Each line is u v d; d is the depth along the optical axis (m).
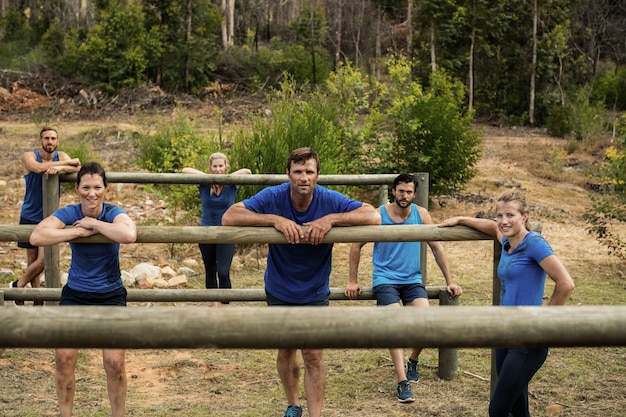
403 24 46.41
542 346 1.85
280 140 11.56
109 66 34.75
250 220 3.99
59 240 3.92
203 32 38.53
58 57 36.69
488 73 36.91
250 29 52.88
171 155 13.30
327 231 3.96
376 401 5.62
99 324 1.82
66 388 4.26
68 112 31.69
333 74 15.29
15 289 5.92
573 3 42.25
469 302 8.73
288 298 4.36
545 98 35.09
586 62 42.66
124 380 4.24
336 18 47.75
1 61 38.50
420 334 1.84
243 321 1.83
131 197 14.55
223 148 13.31
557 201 16.47
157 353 6.90
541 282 4.02
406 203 5.69
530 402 5.61
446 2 34.28
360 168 14.75
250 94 37.44
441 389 5.91
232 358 6.77
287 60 40.19
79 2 48.19
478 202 15.85
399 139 14.91
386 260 5.79
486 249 11.97
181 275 9.47
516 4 36.31
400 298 5.82
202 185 7.39
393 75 15.18
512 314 1.85
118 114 32.12
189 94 36.88
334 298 5.89
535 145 25.52
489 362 6.68
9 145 22.11
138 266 9.48
